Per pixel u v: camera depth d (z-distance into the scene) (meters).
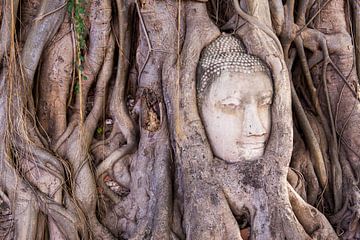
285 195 4.79
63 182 5.07
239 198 4.79
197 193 4.75
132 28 5.48
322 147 5.70
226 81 4.79
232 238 4.64
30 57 5.20
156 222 4.79
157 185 4.98
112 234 5.14
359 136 5.71
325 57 5.75
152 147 5.14
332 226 5.31
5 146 5.03
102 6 5.34
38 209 5.00
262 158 4.86
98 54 5.38
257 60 4.95
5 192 5.04
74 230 5.00
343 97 5.79
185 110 4.88
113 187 5.34
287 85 4.97
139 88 5.27
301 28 5.70
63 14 5.29
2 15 5.25
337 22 5.91
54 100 5.31
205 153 4.86
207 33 5.05
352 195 5.47
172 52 5.05
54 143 5.23
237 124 4.82
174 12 5.15
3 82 5.14
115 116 5.35
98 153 5.33
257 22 5.04
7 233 5.05
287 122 4.92
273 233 4.68
